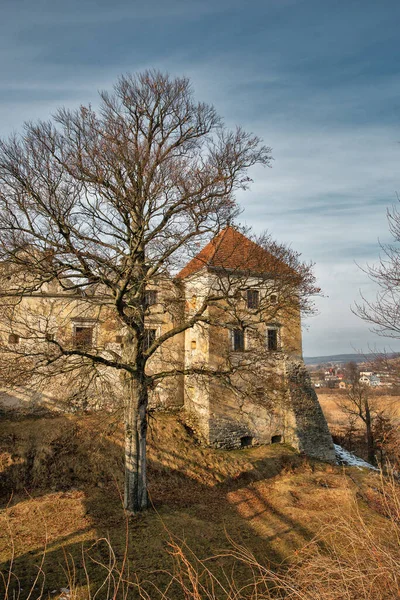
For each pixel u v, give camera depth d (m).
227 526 12.81
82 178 11.95
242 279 15.50
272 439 21.11
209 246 21.05
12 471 15.32
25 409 19.11
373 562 4.73
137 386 13.76
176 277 14.62
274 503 14.66
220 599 8.62
